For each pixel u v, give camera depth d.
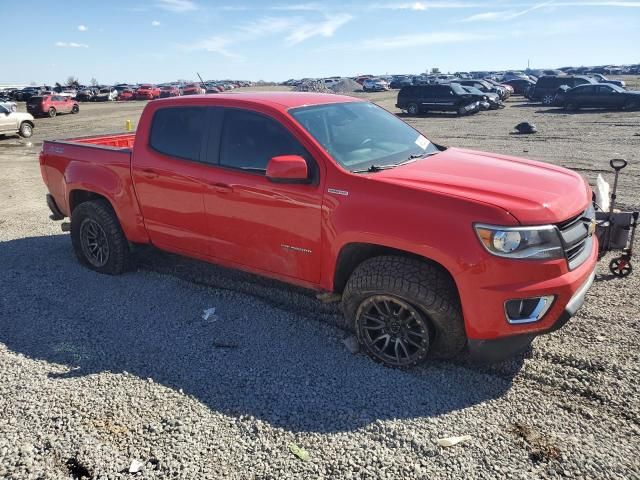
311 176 3.70
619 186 8.98
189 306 4.64
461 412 3.14
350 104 4.61
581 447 2.82
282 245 3.93
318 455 2.83
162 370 3.66
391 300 3.46
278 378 3.53
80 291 5.03
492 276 3.08
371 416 3.13
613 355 3.65
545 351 3.74
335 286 3.79
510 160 4.21
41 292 5.02
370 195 3.42
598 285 4.85
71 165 5.45
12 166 13.79
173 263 5.70
